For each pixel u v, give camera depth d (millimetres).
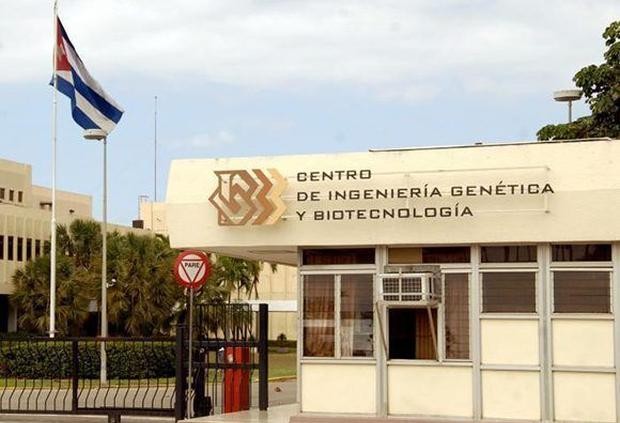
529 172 17312
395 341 18297
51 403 27172
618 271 17219
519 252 17766
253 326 22953
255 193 18484
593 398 17234
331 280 18750
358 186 18203
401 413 18141
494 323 17781
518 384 17594
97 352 33875
